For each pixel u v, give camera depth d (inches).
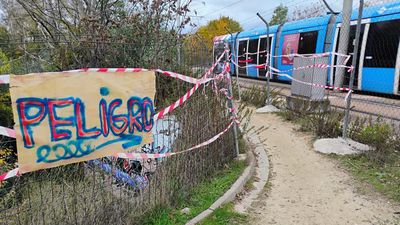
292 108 385.1
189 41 255.9
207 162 197.6
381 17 471.5
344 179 205.9
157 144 169.9
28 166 110.4
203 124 194.9
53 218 121.3
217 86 221.0
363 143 262.4
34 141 110.9
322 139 272.5
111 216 134.0
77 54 197.9
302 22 654.5
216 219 154.1
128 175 146.5
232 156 226.1
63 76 115.3
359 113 375.6
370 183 198.8
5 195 123.2
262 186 196.4
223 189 182.1
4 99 149.0
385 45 462.6
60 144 116.8
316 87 364.5
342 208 171.0
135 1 316.5
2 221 116.3
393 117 342.0
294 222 157.6
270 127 336.5
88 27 269.0
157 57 219.6
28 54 139.3
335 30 556.7
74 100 118.5
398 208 169.8
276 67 724.7
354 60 257.1
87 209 128.3
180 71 204.5
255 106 447.2
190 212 157.6
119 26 283.1
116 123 131.6
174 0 301.9
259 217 161.2
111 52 215.2
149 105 141.7
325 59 363.9
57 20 356.2
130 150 137.6
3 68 127.5
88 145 124.1
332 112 342.6
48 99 112.5
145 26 273.1
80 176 133.6
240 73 869.8
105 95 126.8
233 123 225.8
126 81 132.6
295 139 292.5
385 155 236.2
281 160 241.9
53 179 126.5
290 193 188.2
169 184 164.6
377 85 476.4
